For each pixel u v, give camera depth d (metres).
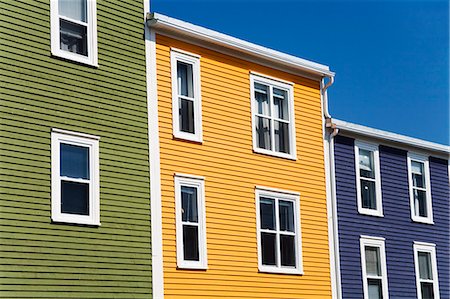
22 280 19.25
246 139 25.62
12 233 19.25
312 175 27.66
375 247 29.84
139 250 21.80
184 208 23.53
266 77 26.69
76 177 20.75
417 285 31.11
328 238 27.80
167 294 22.33
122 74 22.31
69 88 20.97
